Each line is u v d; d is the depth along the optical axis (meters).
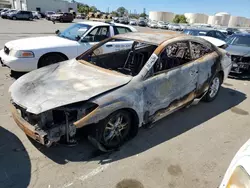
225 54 4.88
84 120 2.57
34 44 5.56
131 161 2.87
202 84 4.20
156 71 3.35
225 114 4.39
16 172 2.57
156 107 3.35
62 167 2.70
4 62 5.47
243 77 6.99
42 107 2.52
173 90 3.56
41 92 2.79
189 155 3.05
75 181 2.49
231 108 4.70
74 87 2.86
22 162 2.74
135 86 3.04
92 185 2.45
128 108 2.95
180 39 3.79
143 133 3.53
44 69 3.64
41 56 5.45
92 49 4.23
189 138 3.46
